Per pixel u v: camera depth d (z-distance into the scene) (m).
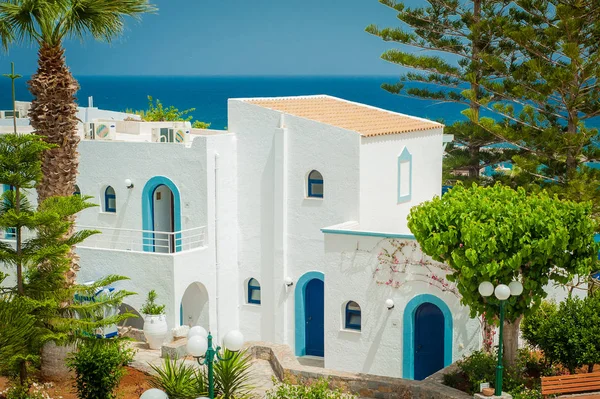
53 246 18.19
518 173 35.16
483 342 21.33
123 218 27.31
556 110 35.12
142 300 25.06
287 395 17.66
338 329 22.97
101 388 18.52
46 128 19.89
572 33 32.47
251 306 27.14
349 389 20.30
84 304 19.16
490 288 17.42
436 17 38.56
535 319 20.47
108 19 19.91
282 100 28.31
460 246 18.36
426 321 22.06
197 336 15.23
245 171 26.66
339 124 25.53
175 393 17.78
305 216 25.70
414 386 19.33
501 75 37.56
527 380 19.17
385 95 185.62
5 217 17.45
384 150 25.97
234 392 18.38
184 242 26.31
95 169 27.64
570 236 18.31
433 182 29.58
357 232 22.31
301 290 25.97
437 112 131.62
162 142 26.69
